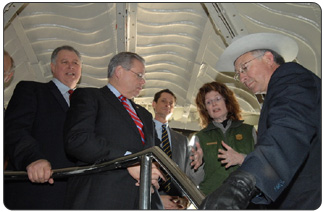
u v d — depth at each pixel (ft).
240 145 11.97
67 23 18.20
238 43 9.30
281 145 6.01
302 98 6.46
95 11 17.57
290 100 6.45
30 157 8.57
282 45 9.37
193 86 21.81
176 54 20.43
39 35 18.53
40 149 9.45
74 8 17.34
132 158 7.57
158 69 21.65
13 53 18.80
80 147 8.07
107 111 8.86
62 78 11.60
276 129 6.14
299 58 16.44
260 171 5.80
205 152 12.09
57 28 18.44
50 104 10.02
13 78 19.72
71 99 9.05
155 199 8.63
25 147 8.79
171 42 19.76
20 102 9.61
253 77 8.91
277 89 6.82
